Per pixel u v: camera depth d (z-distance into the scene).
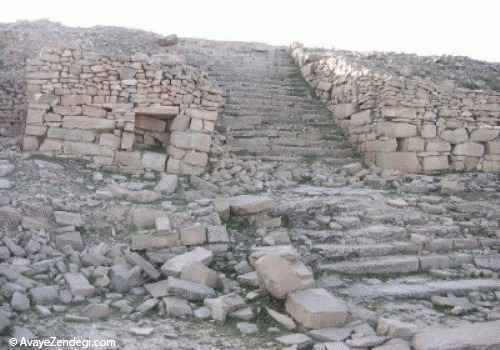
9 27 13.74
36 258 5.49
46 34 13.28
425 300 5.59
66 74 8.65
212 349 4.14
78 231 6.24
